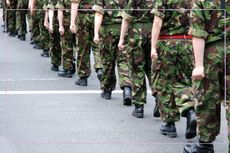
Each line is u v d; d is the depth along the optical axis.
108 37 13.08
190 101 9.86
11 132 10.55
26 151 9.57
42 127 10.95
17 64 17.86
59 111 12.32
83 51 15.12
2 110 12.16
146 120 11.91
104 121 11.69
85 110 12.55
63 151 9.61
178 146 10.14
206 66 8.48
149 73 11.84
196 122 9.53
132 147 10.05
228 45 8.40
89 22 14.66
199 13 8.34
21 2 22.95
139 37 11.34
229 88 8.37
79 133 10.74
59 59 17.19
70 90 14.63
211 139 8.81
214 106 8.61
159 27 10.02
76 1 14.54
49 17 17.11
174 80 10.24
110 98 13.81
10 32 24.14
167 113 10.52
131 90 12.98
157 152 9.80
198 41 8.41
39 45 21.22
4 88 14.41
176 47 10.01
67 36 16.28
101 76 13.85
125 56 12.88
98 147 9.95
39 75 16.30
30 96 13.64
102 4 12.95
